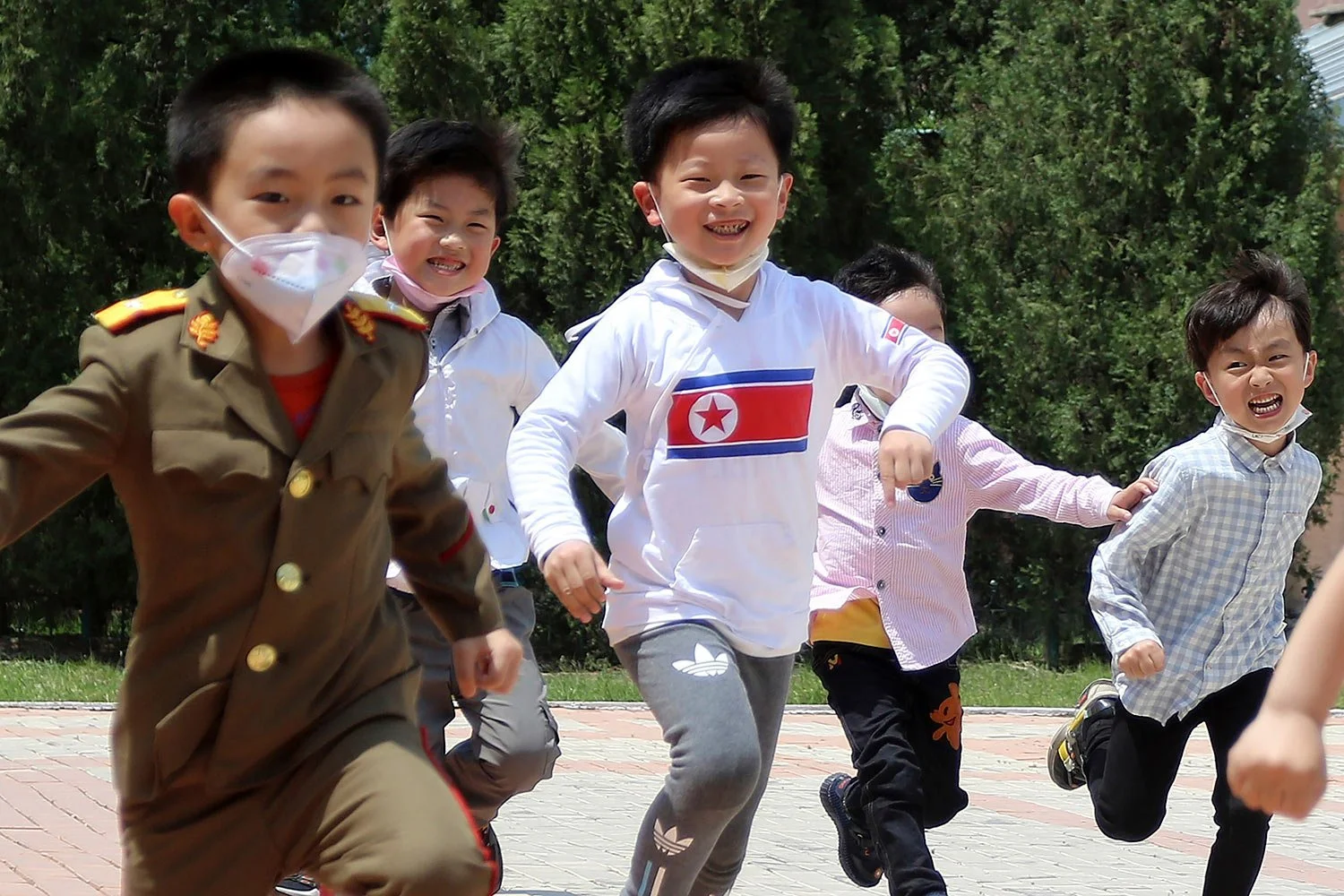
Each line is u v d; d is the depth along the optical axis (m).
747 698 4.58
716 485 4.69
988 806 9.80
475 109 18.25
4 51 17.17
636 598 4.70
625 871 7.21
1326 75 22.28
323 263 3.16
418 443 3.69
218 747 3.29
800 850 8.00
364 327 3.45
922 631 6.05
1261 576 5.85
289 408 3.36
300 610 3.29
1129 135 18.34
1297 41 18.36
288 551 3.27
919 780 5.82
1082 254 18.56
